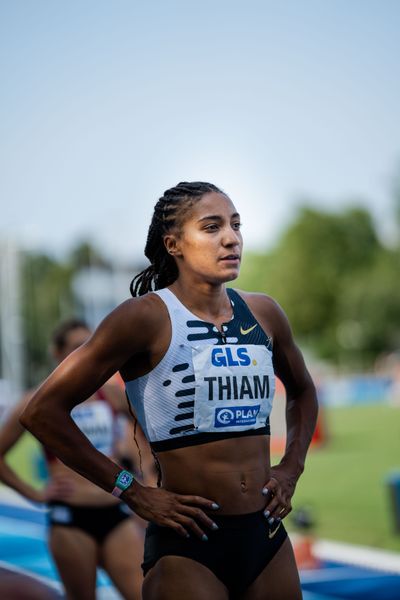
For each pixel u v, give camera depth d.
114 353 5.83
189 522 5.71
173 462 5.92
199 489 5.85
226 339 6.03
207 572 5.77
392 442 37.09
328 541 17.25
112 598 12.26
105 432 10.08
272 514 5.98
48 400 5.80
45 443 5.83
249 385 5.99
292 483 6.25
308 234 132.50
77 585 9.38
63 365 5.86
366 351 123.88
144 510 5.77
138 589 9.31
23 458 38.31
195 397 5.85
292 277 131.75
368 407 63.94
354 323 125.25
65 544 9.40
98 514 9.45
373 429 43.50
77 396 5.84
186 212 6.10
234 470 5.89
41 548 16.61
